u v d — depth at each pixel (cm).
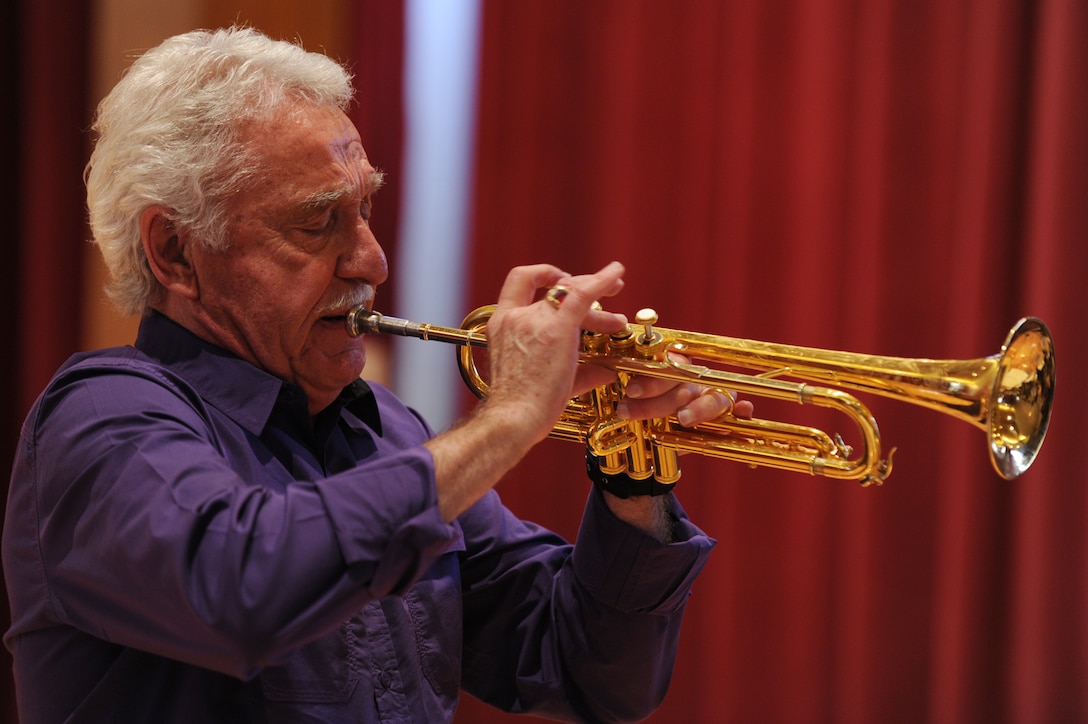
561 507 590
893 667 589
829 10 570
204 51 271
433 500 222
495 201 582
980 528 586
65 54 571
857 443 582
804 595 588
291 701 253
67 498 237
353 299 280
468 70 587
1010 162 577
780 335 579
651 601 295
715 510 590
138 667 245
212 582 213
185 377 273
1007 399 267
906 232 577
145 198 266
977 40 571
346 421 302
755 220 578
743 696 594
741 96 574
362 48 571
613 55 574
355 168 277
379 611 275
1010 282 581
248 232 267
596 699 308
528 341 242
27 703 257
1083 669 585
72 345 582
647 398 273
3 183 579
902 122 575
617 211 578
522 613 319
